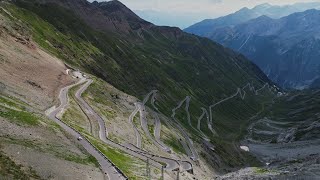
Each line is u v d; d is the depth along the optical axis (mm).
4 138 79562
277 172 152000
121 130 176000
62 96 171500
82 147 103375
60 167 78188
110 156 110438
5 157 69938
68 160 85188
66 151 91000
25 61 177750
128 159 119562
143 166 115500
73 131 122125
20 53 182125
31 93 146625
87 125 154375
